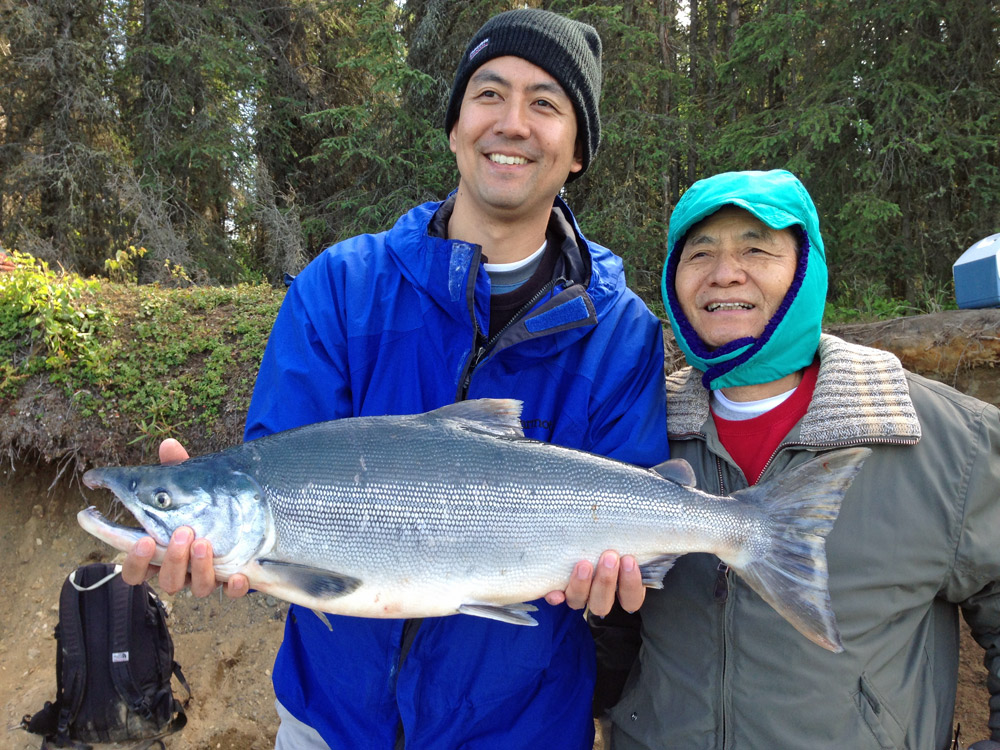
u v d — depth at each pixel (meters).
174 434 5.15
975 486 1.98
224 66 13.70
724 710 2.04
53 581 5.18
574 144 2.38
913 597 2.01
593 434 2.28
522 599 1.99
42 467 5.48
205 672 4.75
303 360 2.22
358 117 12.93
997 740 2.05
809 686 1.96
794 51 9.63
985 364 4.80
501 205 2.24
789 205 2.07
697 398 2.33
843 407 2.06
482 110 2.24
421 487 1.95
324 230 14.76
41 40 13.21
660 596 2.23
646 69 11.79
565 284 2.35
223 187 14.40
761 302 2.10
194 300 5.92
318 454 1.98
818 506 1.92
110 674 4.16
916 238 9.21
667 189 12.69
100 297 5.92
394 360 2.22
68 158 13.05
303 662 2.37
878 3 8.88
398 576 1.94
